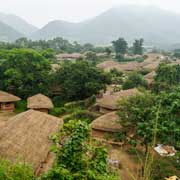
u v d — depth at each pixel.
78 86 41.25
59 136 9.81
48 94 43.25
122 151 24.73
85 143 9.49
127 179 19.45
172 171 19.41
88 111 36.09
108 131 26.94
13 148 16.72
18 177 9.70
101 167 9.21
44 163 16.72
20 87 43.50
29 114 22.94
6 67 43.53
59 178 8.58
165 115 19.17
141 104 23.75
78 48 131.62
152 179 16.83
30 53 43.78
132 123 23.88
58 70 44.44
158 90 43.00
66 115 36.50
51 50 70.56
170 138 19.05
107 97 37.34
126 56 113.12
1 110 38.75
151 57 104.25
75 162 9.09
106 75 43.06
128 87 49.25
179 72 53.06
